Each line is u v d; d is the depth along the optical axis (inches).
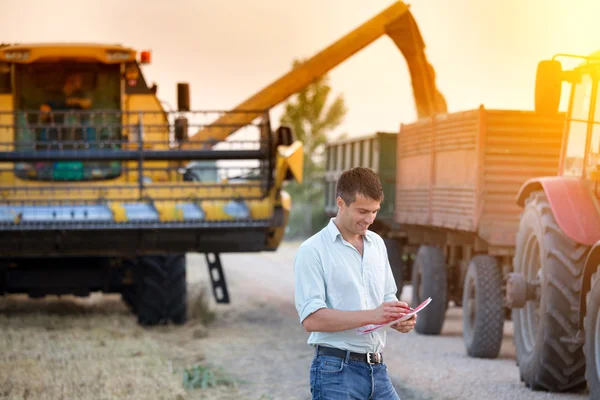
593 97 296.8
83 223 419.5
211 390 302.8
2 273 455.8
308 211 1360.7
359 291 168.2
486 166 383.2
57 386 293.7
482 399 287.4
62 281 458.3
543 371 294.4
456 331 472.4
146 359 348.2
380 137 536.7
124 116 499.8
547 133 384.5
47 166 469.4
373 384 168.7
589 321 259.8
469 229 387.5
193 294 561.0
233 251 442.0
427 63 611.5
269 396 292.0
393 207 535.8
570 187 296.8
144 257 457.7
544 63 290.4
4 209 426.6
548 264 293.1
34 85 495.8
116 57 490.6
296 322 484.4
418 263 470.6
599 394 251.9
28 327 431.5
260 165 447.5
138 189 454.6
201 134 545.3
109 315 479.5
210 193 447.2
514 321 327.6
